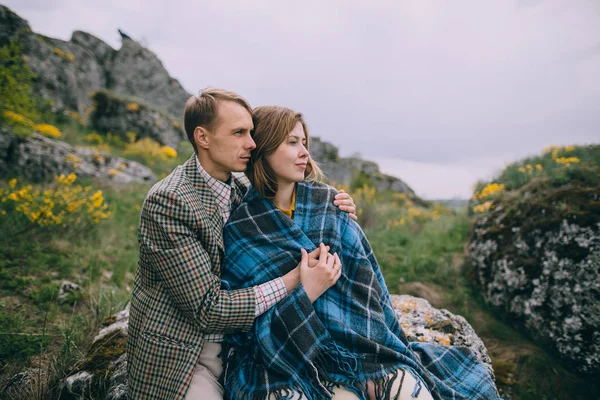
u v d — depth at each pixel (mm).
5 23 12078
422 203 14859
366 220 6988
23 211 4426
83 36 18406
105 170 8719
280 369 1464
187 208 1473
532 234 3951
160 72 20672
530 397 3031
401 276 4633
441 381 1757
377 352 1540
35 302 3119
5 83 7609
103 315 2877
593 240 3461
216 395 1517
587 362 3201
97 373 1931
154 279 1525
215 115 1564
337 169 17547
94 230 4930
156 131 14547
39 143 7758
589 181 4309
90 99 14305
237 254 1669
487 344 3656
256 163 1734
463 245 5230
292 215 1856
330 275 1572
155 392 1445
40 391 1879
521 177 5754
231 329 1508
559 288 3510
